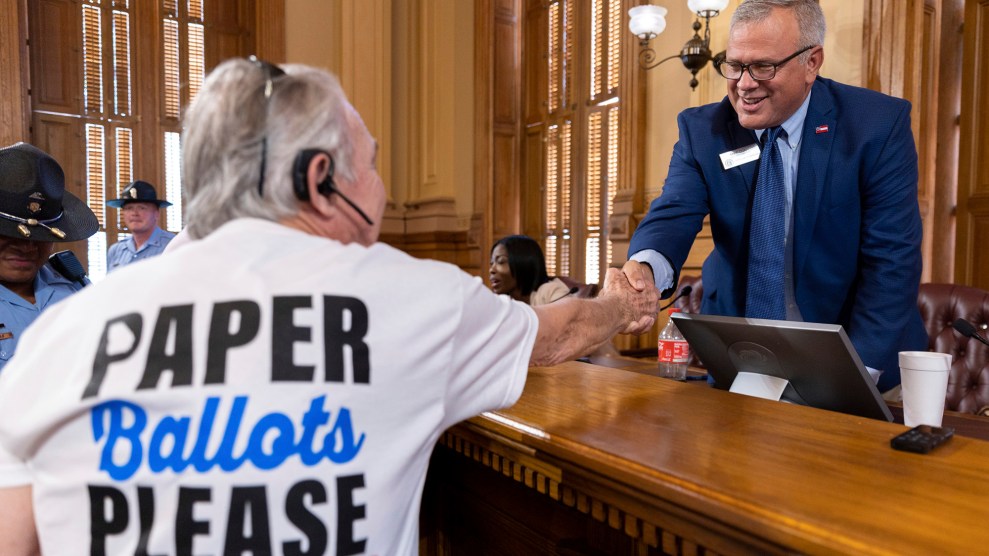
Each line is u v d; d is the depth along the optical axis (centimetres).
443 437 115
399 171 663
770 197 171
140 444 59
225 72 73
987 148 362
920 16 336
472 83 616
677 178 184
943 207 375
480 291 77
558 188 589
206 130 71
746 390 128
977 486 68
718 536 67
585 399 110
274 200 70
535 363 94
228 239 67
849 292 172
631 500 77
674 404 106
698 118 186
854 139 162
